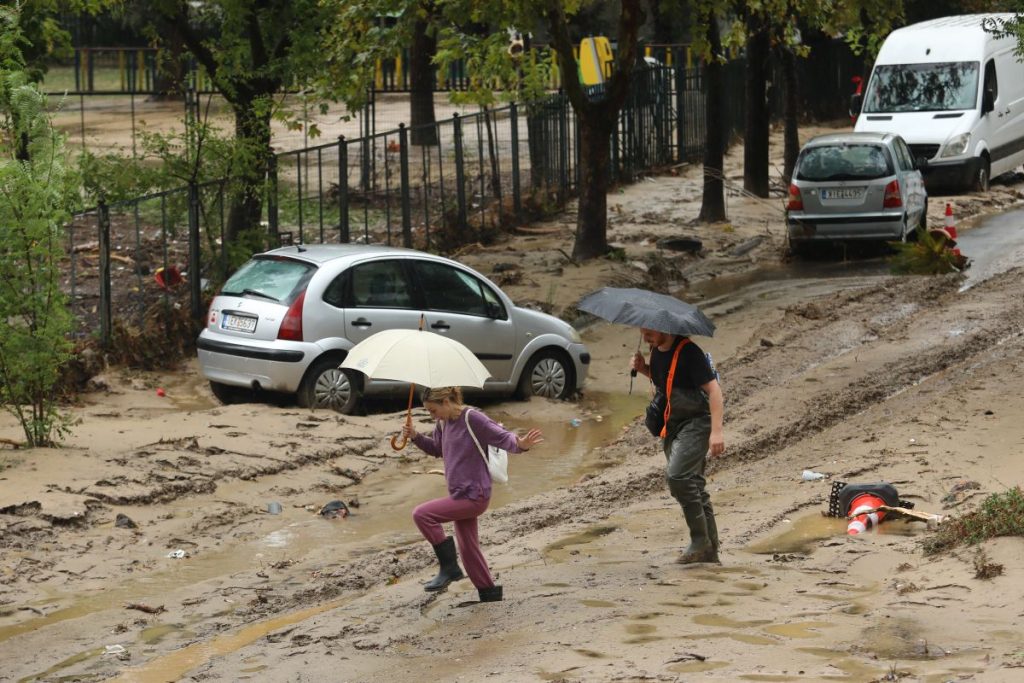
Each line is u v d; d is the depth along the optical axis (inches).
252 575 727.7
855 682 489.1
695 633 568.4
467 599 657.6
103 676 569.6
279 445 992.9
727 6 1807.3
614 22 3713.1
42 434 959.6
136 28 3403.1
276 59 1690.5
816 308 1521.9
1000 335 1371.8
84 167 1589.6
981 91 2463.1
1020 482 832.3
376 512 872.9
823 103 3710.6
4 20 1443.2
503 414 1184.2
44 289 947.3
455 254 1868.8
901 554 703.7
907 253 1766.7
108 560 747.4
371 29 1669.5
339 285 1127.0
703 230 2129.7
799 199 1895.9
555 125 2279.8
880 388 1176.8
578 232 1811.0
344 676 543.8
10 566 724.0
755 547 748.0
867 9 2033.7
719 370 1286.9
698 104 2906.0
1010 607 580.4
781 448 1013.8
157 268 1626.5
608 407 1220.5
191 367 1342.3
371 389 1147.3
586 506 868.6
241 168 1539.1
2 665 587.2
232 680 547.8
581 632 578.2
